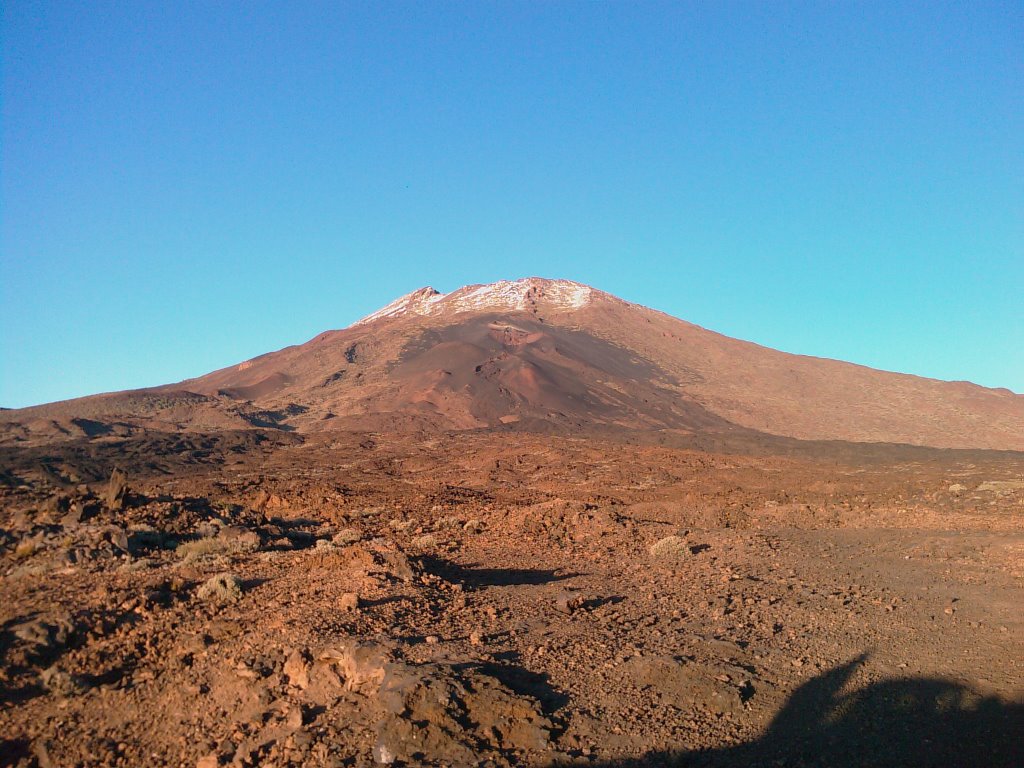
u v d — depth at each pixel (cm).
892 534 2255
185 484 5097
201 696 879
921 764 703
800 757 723
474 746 714
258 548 1872
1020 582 1521
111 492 2097
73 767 767
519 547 2027
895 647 1069
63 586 1359
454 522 2608
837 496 3578
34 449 7550
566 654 985
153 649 1038
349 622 1048
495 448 7638
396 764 684
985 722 796
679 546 1905
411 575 1407
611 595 1401
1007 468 5622
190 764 755
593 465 6259
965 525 2389
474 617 1166
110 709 884
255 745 747
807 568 1702
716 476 5303
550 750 721
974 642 1092
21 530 1795
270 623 1077
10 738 836
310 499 3762
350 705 796
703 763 712
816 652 1041
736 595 1398
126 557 1631
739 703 850
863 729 788
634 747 737
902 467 6034
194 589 1338
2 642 1036
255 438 8675
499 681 830
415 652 904
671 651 1011
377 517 2977
